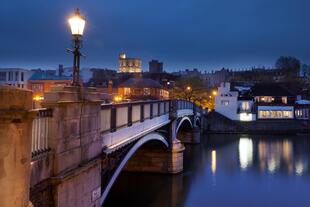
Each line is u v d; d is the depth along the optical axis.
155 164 33.38
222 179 34.03
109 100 21.78
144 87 78.50
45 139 9.68
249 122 85.19
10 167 5.57
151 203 25.72
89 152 12.30
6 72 66.06
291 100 96.81
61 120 10.18
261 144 61.94
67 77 69.88
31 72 70.94
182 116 44.41
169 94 96.62
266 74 177.25
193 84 99.00
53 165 9.87
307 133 82.94
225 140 68.06
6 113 5.44
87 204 11.95
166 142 32.50
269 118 89.81
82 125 11.71
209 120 83.00
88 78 106.50
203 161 43.84
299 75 174.25
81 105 11.55
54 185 9.75
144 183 30.98
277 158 46.88
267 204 26.44
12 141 5.60
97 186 12.92
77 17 11.50
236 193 29.22
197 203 26.12
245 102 89.38
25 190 5.90
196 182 32.00
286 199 27.81
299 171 38.41
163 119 30.39
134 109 20.22
